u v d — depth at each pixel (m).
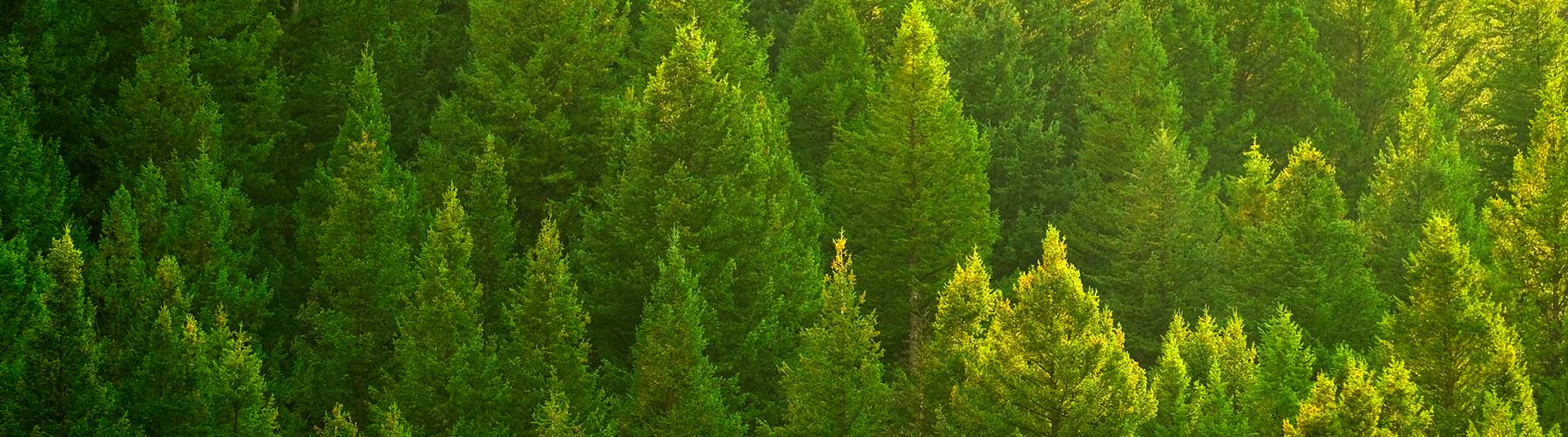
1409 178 46.62
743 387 34.16
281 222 37.16
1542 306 37.91
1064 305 29.05
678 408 28.83
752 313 34.16
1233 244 47.28
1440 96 65.69
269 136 37.75
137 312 25.70
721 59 45.97
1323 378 28.12
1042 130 56.81
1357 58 62.50
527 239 39.34
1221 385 33.16
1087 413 28.34
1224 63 58.94
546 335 29.86
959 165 42.97
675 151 36.06
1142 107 55.28
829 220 44.84
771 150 39.91
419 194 37.03
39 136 31.69
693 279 30.31
